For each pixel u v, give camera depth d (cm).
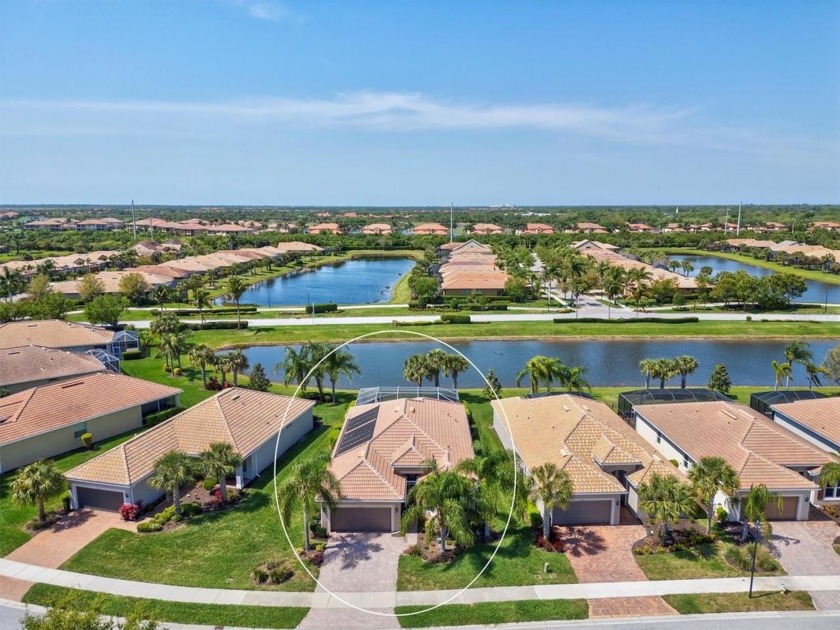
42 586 2795
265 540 3234
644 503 3166
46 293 9888
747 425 3981
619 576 2917
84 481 3525
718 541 3241
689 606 2678
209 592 2764
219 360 5866
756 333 8525
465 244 18625
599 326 8825
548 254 15550
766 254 17450
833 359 5809
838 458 3978
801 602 2711
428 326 8850
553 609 2653
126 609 2623
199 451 3912
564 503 3116
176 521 3422
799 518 3478
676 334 8456
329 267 17538
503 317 9469
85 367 5897
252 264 15612
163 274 12619
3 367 5519
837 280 13675
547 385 5316
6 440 4012
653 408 4722
